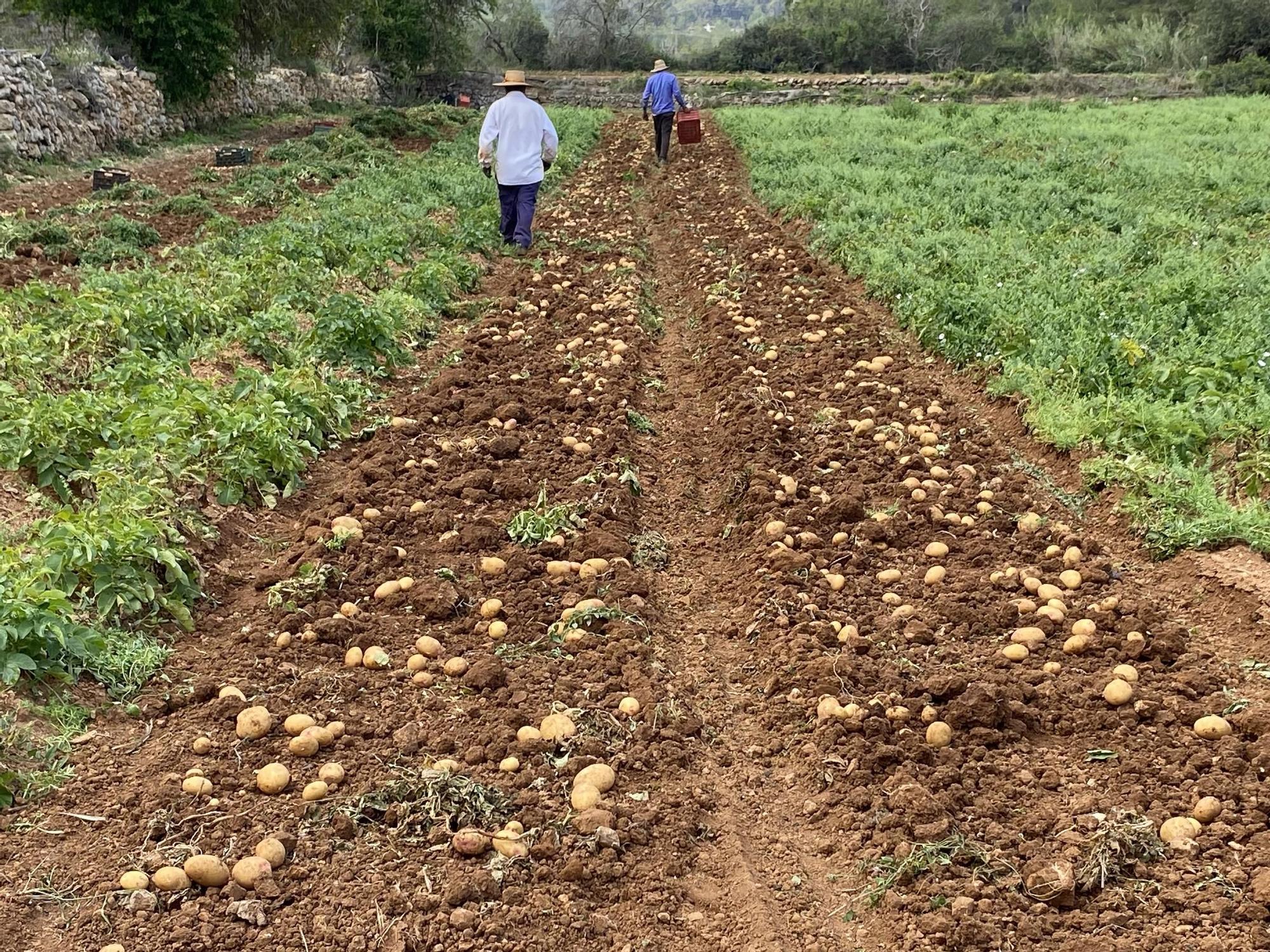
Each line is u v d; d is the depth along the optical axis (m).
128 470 5.15
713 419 7.35
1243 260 10.07
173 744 3.73
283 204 13.80
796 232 13.08
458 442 6.63
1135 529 5.50
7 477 5.38
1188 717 3.97
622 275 10.87
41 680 3.83
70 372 6.74
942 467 6.32
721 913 3.18
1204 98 30.20
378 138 20.62
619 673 4.28
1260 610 4.64
